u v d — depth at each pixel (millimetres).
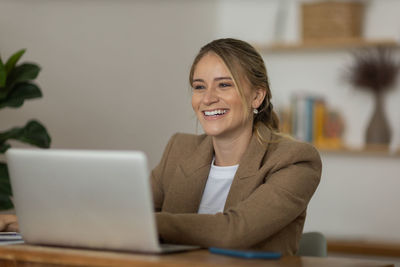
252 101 2061
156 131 4672
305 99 4707
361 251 4520
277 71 5074
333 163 4992
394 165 4871
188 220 1650
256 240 1675
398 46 4742
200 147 2160
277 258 1434
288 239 1860
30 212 1565
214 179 2086
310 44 4762
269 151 1978
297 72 5031
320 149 4668
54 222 1526
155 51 4672
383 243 4613
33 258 1407
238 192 1927
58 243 1549
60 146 3969
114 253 1399
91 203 1442
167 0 4754
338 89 4922
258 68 2043
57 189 1484
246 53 2029
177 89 4863
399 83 4715
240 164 1968
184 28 4926
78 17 4113
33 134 3010
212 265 1243
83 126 4121
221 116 2002
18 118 3705
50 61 3918
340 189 4980
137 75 4523
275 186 1785
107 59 4301
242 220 1661
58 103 3957
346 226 4969
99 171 1404
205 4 5109
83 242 1498
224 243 1613
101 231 1454
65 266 1387
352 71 4793
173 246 1557
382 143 4590
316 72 4980
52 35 3936
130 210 1395
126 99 4438
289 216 1751
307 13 4789
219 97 1994
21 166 1528
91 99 4184
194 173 2105
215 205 2072
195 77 2037
